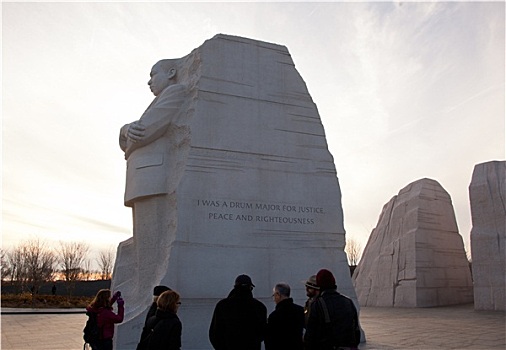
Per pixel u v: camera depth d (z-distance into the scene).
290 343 4.12
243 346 4.15
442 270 18.97
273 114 9.97
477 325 11.29
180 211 8.53
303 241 9.48
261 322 4.28
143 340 4.10
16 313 22.00
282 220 9.40
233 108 9.59
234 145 9.38
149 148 9.61
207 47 9.73
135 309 8.37
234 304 4.27
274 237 9.22
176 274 8.20
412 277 18.42
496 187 16.12
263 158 9.58
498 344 8.23
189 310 8.16
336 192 10.09
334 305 3.98
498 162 16.61
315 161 10.09
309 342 3.95
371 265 21.28
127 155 10.07
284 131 9.97
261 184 9.42
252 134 9.62
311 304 4.07
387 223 21.23
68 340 10.34
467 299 19.39
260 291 8.79
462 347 7.91
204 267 8.45
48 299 30.98
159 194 9.27
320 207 9.85
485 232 16.02
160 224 9.20
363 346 8.09
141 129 9.47
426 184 19.92
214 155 9.13
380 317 13.80
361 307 19.34
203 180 8.89
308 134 10.20
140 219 9.46
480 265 15.95
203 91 9.40
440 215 19.72
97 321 5.51
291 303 4.29
